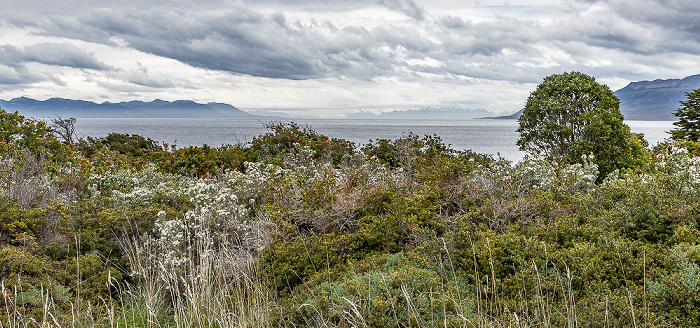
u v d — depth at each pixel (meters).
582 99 10.93
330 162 10.09
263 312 3.77
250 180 7.58
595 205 5.51
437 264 4.30
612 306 3.11
